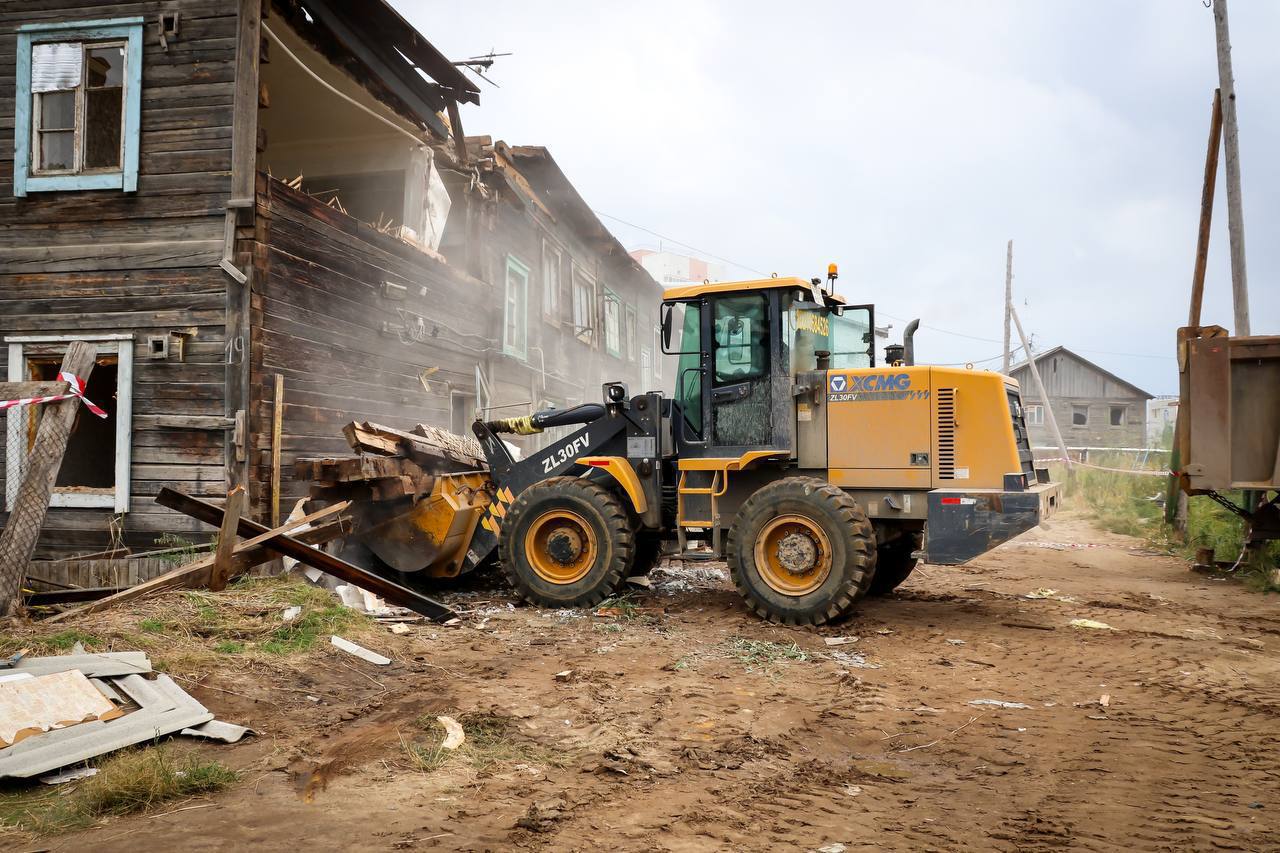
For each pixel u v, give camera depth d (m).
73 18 8.90
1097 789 3.65
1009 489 6.80
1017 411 7.45
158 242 8.65
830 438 7.27
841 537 6.79
